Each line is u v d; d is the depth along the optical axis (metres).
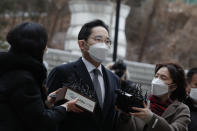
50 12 32.41
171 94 4.63
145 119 4.00
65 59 14.93
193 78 5.46
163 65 4.63
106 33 4.19
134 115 4.00
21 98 3.14
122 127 4.29
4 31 26.06
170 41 33.56
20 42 3.29
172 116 4.41
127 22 34.88
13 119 3.16
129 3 32.59
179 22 34.97
